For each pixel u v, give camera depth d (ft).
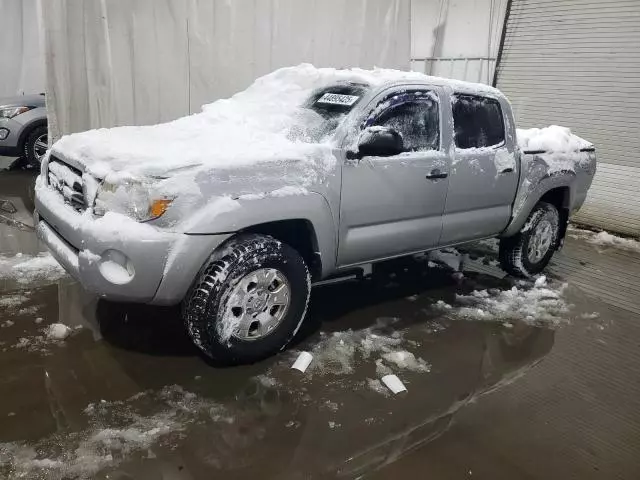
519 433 8.84
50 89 19.83
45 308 11.76
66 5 19.27
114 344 10.52
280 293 10.19
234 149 10.08
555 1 24.82
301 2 23.99
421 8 32.01
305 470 7.59
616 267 18.53
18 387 8.89
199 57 22.31
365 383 9.93
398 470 7.72
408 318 12.95
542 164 15.44
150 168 8.95
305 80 13.57
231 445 7.95
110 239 8.66
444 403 9.54
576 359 11.60
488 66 29.07
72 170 10.57
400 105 12.07
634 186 23.06
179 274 8.89
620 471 8.10
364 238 11.60
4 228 17.06
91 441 7.73
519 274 16.28
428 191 12.51
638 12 22.11
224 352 9.70
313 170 10.34
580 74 24.43
